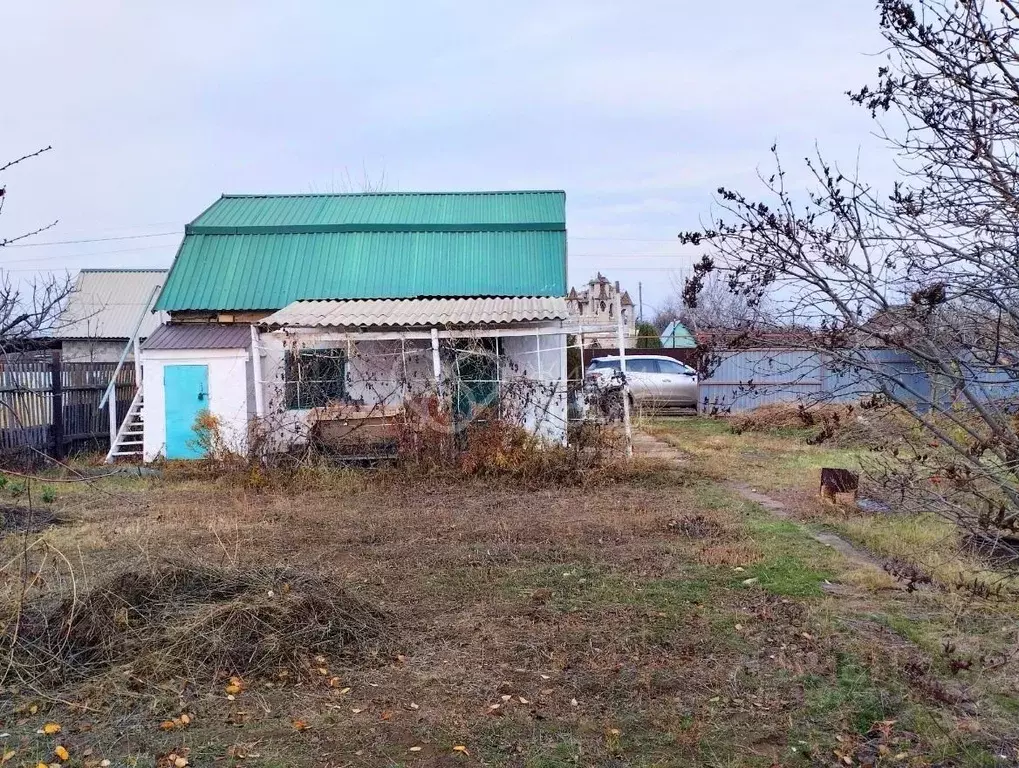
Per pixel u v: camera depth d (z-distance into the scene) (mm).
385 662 5422
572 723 4598
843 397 3832
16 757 4242
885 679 5094
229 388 15883
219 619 5527
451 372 14117
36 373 15242
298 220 20312
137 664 5176
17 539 8219
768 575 7414
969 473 3488
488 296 18188
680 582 7188
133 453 16234
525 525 9648
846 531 9102
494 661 5434
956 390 3420
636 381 22203
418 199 22359
